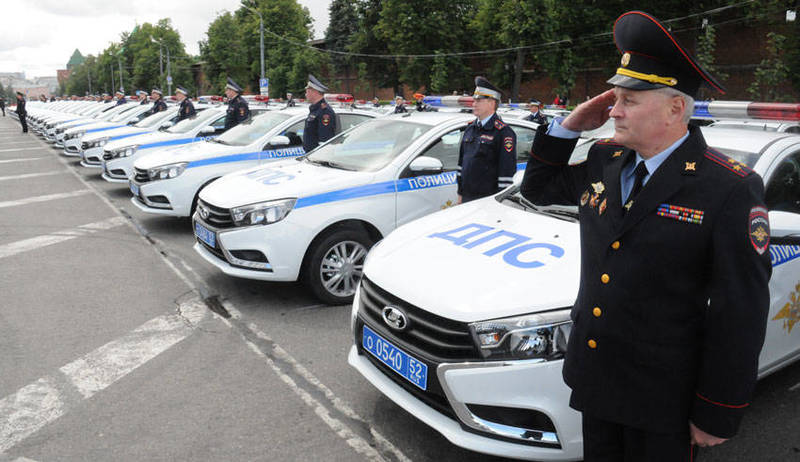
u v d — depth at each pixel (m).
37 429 2.93
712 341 1.44
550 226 3.05
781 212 2.88
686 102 1.47
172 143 8.98
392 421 3.04
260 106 9.45
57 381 3.42
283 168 5.21
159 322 4.32
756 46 25.56
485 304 2.42
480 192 4.58
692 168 1.47
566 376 1.74
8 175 12.03
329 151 5.42
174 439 2.86
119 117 14.27
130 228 7.38
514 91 29.94
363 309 2.95
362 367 2.92
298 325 4.29
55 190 10.24
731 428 1.46
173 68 74.31
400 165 4.85
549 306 2.37
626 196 1.61
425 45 35.47
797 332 3.14
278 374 3.54
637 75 1.46
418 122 5.29
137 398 3.24
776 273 2.90
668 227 1.47
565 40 26.69
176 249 6.37
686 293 1.48
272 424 3.00
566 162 1.85
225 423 3.00
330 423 3.01
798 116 3.35
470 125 4.67
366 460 2.71
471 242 2.96
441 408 2.49
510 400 2.32
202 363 3.67
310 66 47.22
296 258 4.45
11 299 4.78
